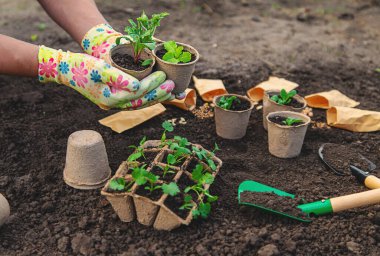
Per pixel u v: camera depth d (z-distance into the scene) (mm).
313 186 1057
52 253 913
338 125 1238
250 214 975
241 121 1166
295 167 1112
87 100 1319
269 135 1136
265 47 1663
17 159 1110
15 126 1196
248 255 902
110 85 962
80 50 1580
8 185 1038
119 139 1164
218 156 1128
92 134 1021
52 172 1067
